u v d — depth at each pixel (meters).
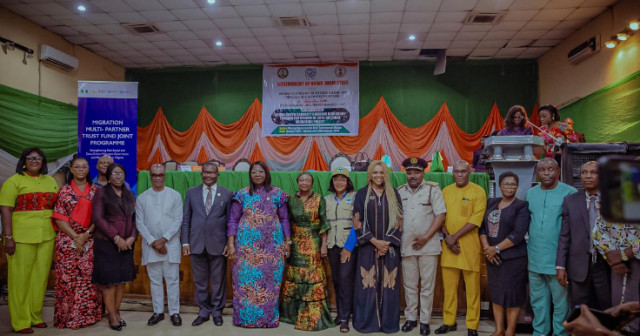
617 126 6.93
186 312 4.41
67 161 8.62
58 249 3.94
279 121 10.16
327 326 3.88
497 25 8.16
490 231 3.55
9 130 7.27
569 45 8.60
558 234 3.31
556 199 3.36
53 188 4.04
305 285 3.94
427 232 3.76
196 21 8.06
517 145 3.87
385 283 3.77
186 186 4.73
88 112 5.54
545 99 9.62
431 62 10.12
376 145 9.91
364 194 3.86
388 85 10.15
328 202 4.07
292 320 4.02
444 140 9.83
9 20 7.48
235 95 10.42
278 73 10.28
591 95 7.69
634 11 6.66
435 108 10.01
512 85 9.98
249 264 3.91
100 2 7.29
